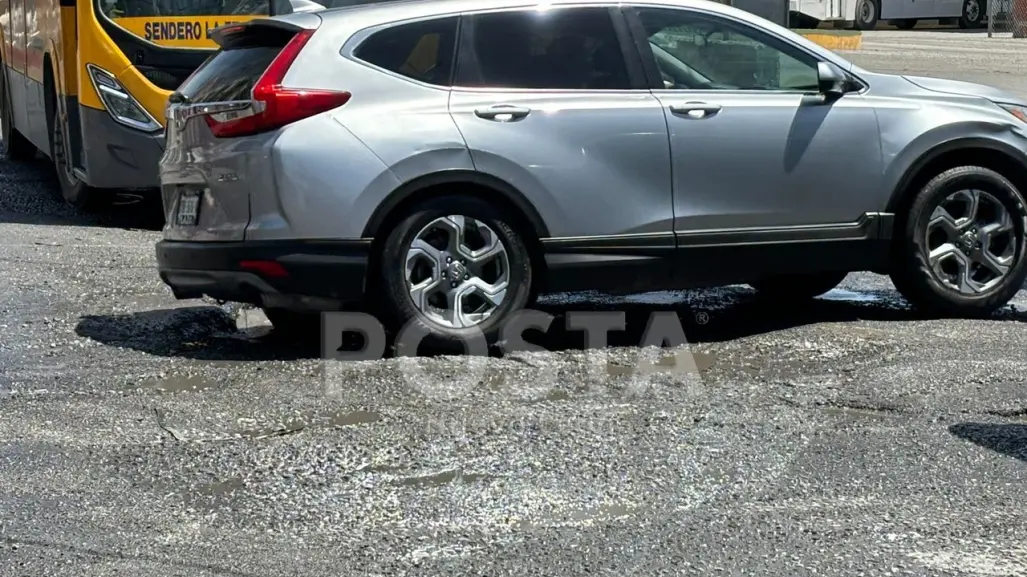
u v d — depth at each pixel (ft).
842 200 22.75
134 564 13.07
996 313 24.57
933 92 23.68
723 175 21.95
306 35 20.72
